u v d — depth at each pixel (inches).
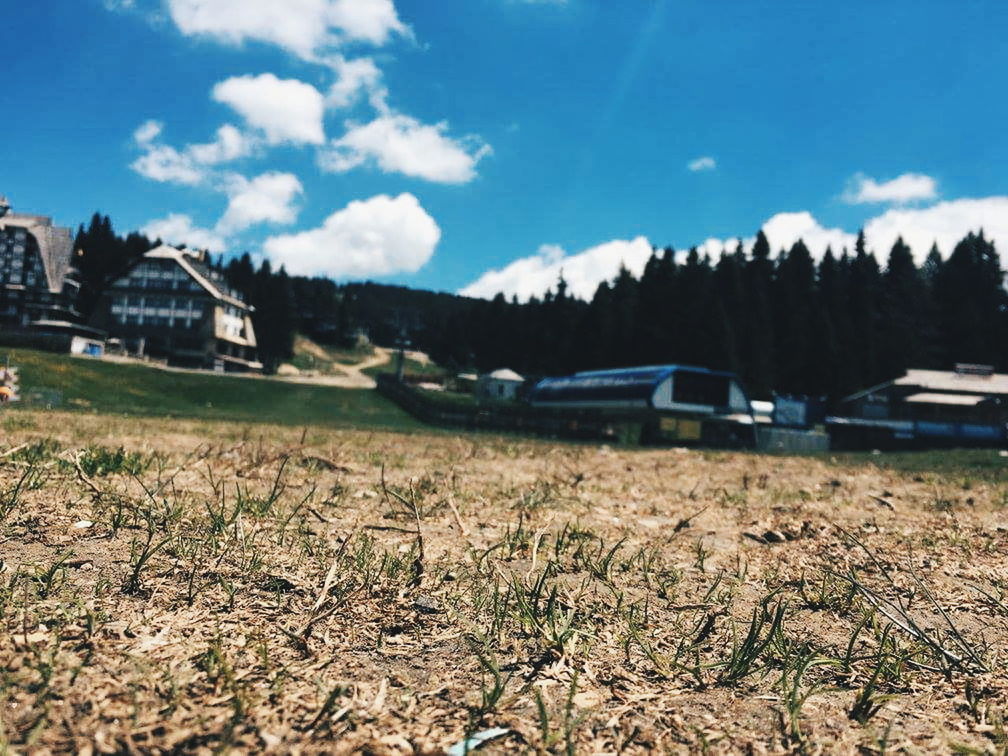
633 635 108.0
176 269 3481.8
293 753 64.8
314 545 156.8
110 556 134.2
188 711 72.0
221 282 3828.7
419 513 211.9
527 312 5334.6
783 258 5329.7
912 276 4682.6
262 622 103.3
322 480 288.0
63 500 185.2
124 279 3481.8
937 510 297.9
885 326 4505.4
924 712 84.4
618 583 144.6
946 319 4598.9
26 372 1679.4
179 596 112.3
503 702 80.4
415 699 80.5
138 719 68.9
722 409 1726.1
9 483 203.9
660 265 3892.7
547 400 2281.0
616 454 722.8
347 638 100.2
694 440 1664.6
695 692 88.5
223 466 304.2
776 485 414.6
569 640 101.0
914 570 169.0
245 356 4013.3
